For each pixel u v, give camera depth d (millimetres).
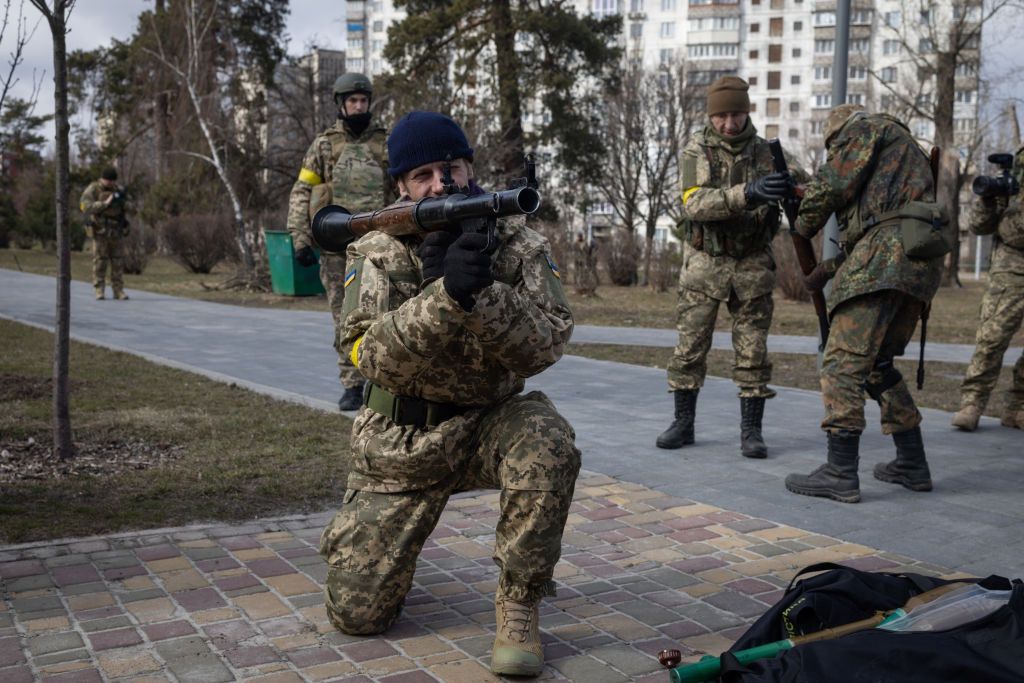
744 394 5703
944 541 4117
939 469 5461
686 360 5848
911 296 4602
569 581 3604
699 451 5828
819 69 79875
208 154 28984
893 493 4922
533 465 2770
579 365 9891
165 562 3688
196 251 26125
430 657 2902
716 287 5684
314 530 4137
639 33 83812
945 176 32719
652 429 6520
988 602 2643
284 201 31609
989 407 7695
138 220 30672
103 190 16672
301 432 6043
